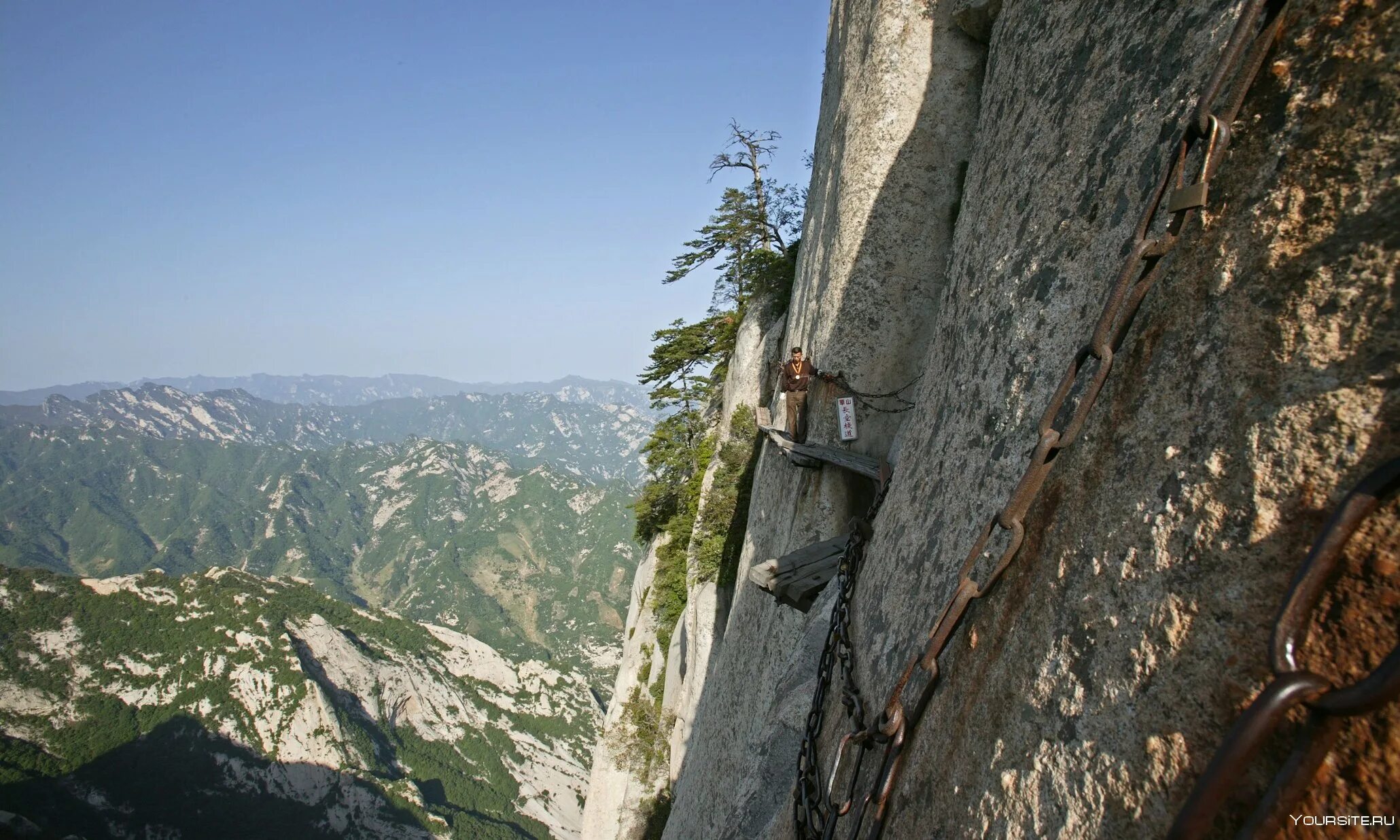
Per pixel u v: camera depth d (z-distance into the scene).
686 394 36.12
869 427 12.36
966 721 2.40
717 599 23.19
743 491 23.17
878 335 12.55
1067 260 2.98
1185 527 1.78
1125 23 3.24
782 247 33.31
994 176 4.39
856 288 12.69
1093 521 2.10
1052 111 3.67
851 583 4.74
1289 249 1.77
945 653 2.73
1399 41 1.68
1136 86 2.91
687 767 15.98
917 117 12.45
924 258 12.41
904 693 2.96
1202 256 2.02
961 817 2.22
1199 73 2.52
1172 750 1.59
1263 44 1.95
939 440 3.87
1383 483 1.29
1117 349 2.26
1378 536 1.31
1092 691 1.88
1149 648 1.75
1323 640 1.32
